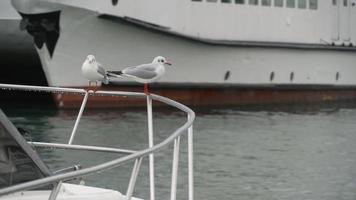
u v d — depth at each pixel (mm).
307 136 28594
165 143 6695
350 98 43719
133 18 32656
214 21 35438
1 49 33750
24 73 35406
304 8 39594
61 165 19562
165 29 33500
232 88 37094
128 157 6262
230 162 22734
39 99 36062
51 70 32812
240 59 36969
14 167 6410
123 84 33625
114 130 28000
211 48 35625
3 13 32406
